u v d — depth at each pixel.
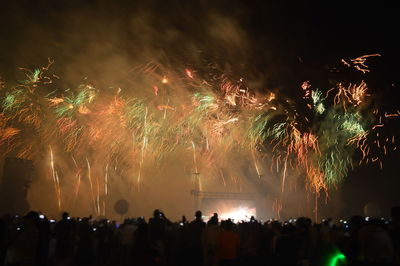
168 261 13.86
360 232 6.45
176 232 14.79
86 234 15.11
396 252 7.05
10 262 10.09
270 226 15.25
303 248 9.37
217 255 12.24
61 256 12.20
